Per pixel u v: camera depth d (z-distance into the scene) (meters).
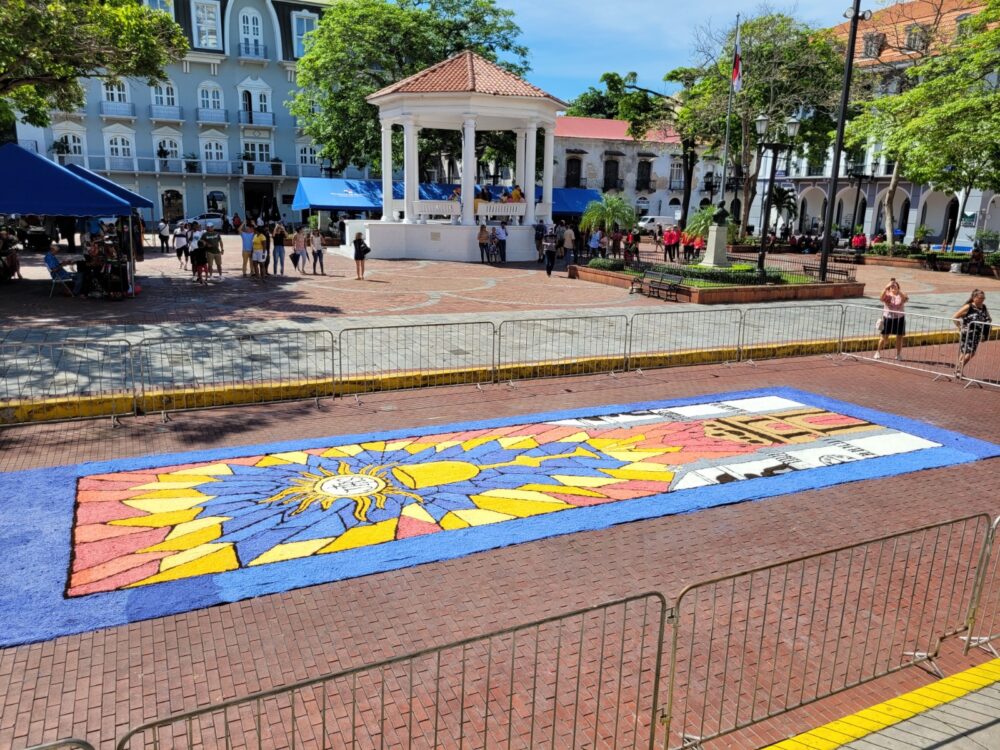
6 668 4.56
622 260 25.33
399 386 11.30
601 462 8.36
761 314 18.11
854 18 20.31
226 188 51.09
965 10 41.72
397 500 7.16
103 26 18.45
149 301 18.08
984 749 3.90
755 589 5.69
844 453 8.82
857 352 15.09
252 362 12.02
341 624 5.09
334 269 26.55
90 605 5.23
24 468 7.88
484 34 39.50
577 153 55.66
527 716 4.21
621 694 4.42
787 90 37.34
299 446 8.66
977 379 12.76
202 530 6.43
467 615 5.24
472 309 17.78
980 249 31.17
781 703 4.39
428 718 4.18
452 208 31.80
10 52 16.56
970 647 5.05
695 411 10.52
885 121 32.38
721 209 25.05
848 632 5.16
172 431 9.19
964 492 7.73
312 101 41.12
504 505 7.09
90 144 47.00
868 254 36.72
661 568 5.99
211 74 49.12
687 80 42.59
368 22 37.12
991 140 27.67
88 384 10.43
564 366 12.38
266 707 4.24
